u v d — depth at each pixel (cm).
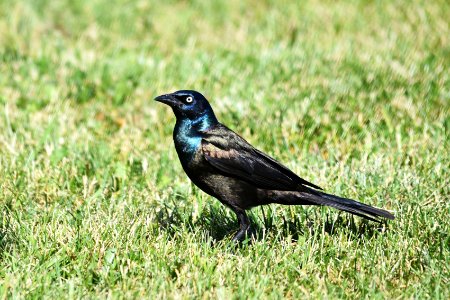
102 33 1891
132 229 902
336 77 1484
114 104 1424
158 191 1070
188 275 802
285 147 1205
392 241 879
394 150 1171
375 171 1077
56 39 1788
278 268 820
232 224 969
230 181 892
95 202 1014
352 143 1217
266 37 1827
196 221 969
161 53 1706
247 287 770
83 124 1308
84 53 1675
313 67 1534
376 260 839
